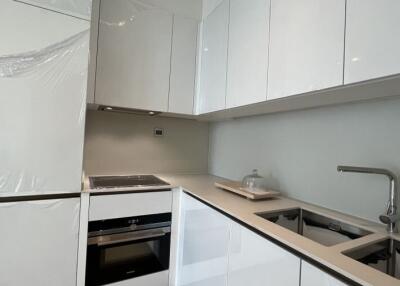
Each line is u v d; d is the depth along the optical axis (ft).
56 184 4.62
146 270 5.74
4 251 4.28
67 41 4.59
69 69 4.64
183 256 5.73
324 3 3.45
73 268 4.84
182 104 6.88
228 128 7.74
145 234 5.65
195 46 7.05
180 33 6.82
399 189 3.67
